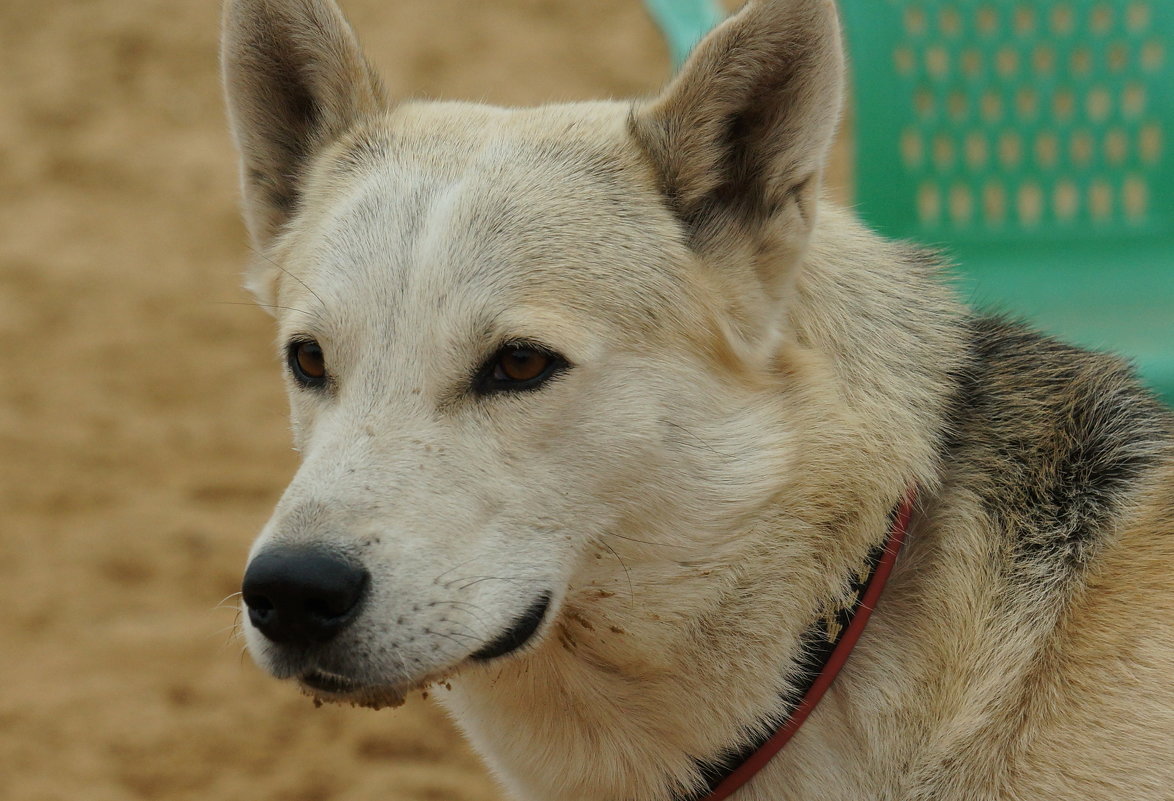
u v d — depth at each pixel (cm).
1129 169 1081
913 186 1084
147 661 1044
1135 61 1076
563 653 528
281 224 612
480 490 488
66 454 1361
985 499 547
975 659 526
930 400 551
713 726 529
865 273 573
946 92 1082
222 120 2136
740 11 523
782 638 525
